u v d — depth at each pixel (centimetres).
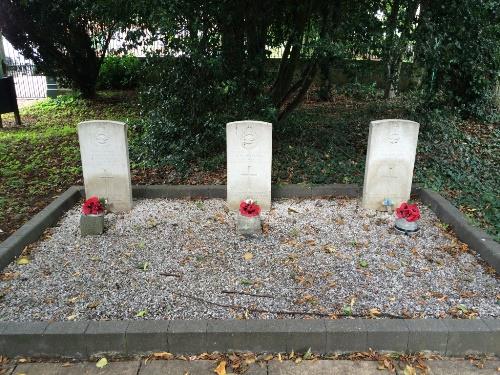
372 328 324
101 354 324
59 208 537
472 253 451
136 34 640
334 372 309
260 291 381
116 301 366
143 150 732
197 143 696
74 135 904
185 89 680
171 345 323
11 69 1723
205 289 384
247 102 682
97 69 1245
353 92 903
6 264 421
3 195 607
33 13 1052
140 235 487
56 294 376
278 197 597
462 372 310
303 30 686
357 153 736
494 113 1026
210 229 502
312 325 327
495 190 604
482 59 816
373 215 545
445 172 660
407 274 408
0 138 879
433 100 863
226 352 325
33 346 321
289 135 793
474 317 345
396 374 307
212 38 630
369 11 663
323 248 459
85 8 678
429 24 644
